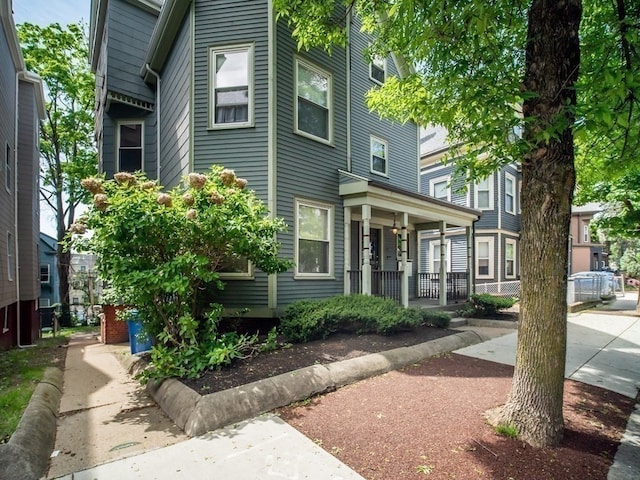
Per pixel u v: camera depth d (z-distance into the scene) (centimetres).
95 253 464
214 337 471
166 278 430
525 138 295
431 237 1602
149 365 498
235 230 466
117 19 937
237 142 686
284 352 497
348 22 862
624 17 322
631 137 364
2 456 250
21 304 959
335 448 286
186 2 712
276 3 462
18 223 985
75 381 491
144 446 297
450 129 397
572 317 998
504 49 365
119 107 970
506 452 276
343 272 801
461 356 552
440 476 247
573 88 266
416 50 368
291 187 707
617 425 331
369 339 566
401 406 362
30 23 1419
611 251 2580
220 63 705
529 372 298
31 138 1023
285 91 707
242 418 338
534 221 296
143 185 469
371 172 960
